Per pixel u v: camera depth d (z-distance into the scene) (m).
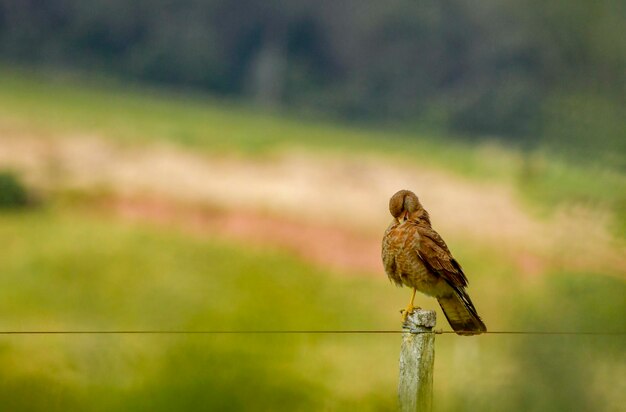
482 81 61.69
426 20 66.44
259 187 36.00
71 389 8.88
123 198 31.67
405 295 20.12
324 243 26.75
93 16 70.38
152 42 71.38
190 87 71.50
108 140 42.09
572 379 7.09
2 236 25.12
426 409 6.29
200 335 11.02
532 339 7.54
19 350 10.61
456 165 43.94
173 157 40.03
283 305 18.42
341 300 19.44
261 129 54.00
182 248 24.45
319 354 11.75
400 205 7.95
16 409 8.62
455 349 13.22
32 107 49.09
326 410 9.13
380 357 12.46
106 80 67.19
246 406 8.16
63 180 33.00
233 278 21.11
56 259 22.45
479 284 16.69
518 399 7.28
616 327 7.39
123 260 22.56
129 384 8.44
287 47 73.69
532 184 14.83
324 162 43.00
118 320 17.58
